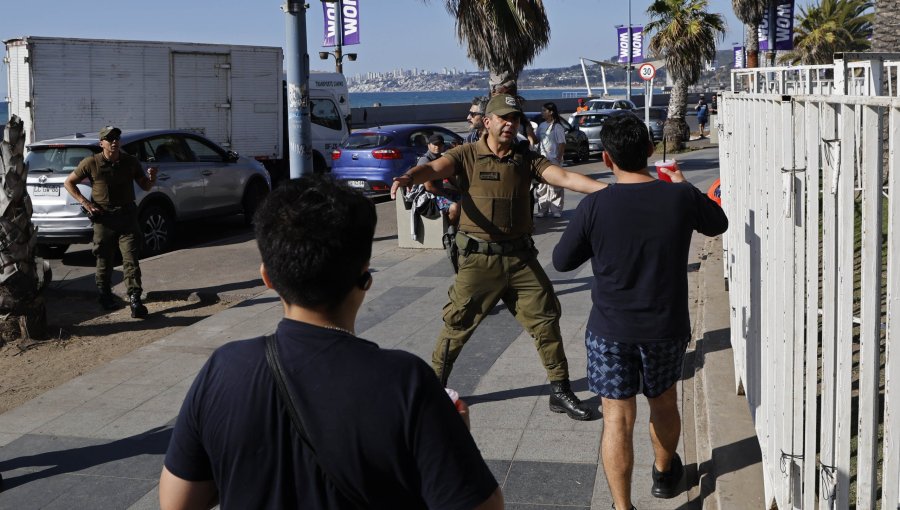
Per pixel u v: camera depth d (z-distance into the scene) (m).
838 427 2.60
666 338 3.57
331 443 1.66
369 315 7.74
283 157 18.75
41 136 15.44
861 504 2.43
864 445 2.41
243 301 8.77
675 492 4.09
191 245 13.40
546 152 12.96
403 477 1.68
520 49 15.52
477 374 5.96
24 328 7.73
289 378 1.70
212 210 13.40
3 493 4.59
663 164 3.95
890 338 2.13
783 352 3.22
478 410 5.30
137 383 6.31
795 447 3.15
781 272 3.30
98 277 8.87
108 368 6.68
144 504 4.41
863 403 2.39
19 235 7.66
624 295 3.58
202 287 9.69
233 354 1.79
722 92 7.29
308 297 1.76
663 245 3.51
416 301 8.19
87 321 8.63
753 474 3.95
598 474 4.36
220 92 17.12
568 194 15.66
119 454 5.04
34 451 5.14
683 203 3.53
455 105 55.22
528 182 4.92
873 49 9.93
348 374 1.69
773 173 3.49
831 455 2.75
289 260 1.73
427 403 1.68
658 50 27.91
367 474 1.66
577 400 5.14
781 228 3.32
